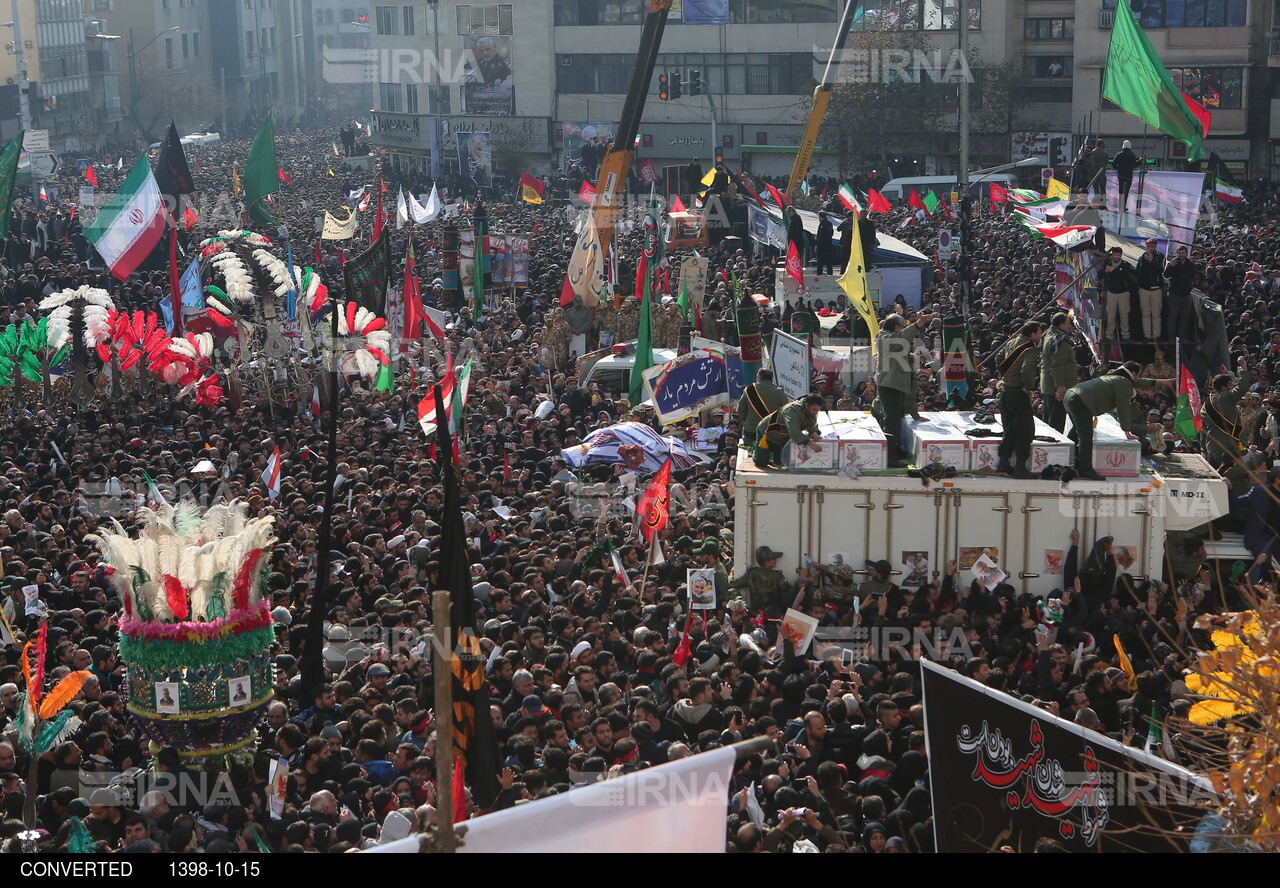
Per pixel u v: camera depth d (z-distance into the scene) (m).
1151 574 16.48
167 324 31.62
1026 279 36.22
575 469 21.36
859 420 17.77
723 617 15.66
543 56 82.25
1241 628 7.39
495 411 24.86
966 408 21.09
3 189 42.75
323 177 83.69
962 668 13.60
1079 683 13.50
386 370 26.14
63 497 19.03
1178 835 7.59
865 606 15.79
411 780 11.16
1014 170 67.12
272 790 10.93
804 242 37.09
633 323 31.55
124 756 12.41
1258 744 7.05
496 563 15.98
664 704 12.67
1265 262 37.91
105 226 38.47
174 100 125.06
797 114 77.50
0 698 12.43
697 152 79.50
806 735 11.82
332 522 17.42
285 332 28.84
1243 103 67.38
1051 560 16.56
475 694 10.98
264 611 12.55
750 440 18.11
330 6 174.38
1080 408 16.33
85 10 126.50
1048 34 71.75
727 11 77.44
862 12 73.69
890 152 71.19
